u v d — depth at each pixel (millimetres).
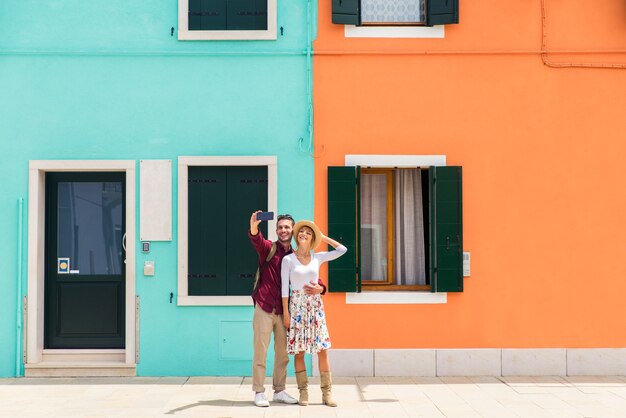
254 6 9070
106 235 9109
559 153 8992
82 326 9062
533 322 8906
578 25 9047
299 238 7246
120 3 8984
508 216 8938
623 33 9031
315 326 7172
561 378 8695
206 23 9039
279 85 8977
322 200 8922
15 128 8906
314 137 8953
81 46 8953
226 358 8812
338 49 8992
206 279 8914
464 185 8938
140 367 8789
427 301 8852
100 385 8281
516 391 8000
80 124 8922
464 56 9000
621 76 9023
